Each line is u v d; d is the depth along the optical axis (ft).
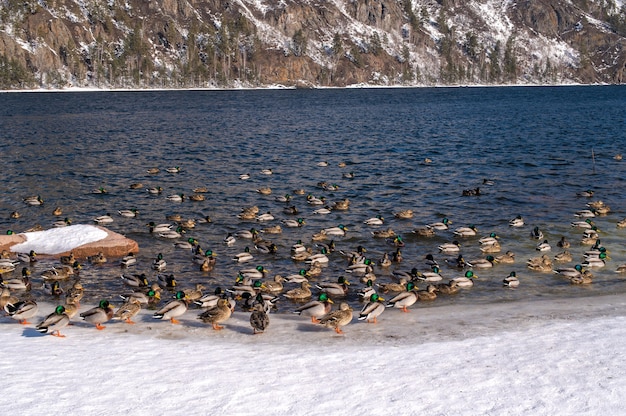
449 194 160.97
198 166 211.00
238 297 85.66
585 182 172.96
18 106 523.70
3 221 136.98
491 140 280.51
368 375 53.47
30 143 269.85
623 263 99.96
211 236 122.62
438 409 46.44
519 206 145.48
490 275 95.55
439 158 225.15
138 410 46.21
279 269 101.04
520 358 57.00
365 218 136.67
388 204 150.61
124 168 206.69
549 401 47.50
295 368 55.52
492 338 64.13
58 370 54.49
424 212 141.69
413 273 94.38
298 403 47.65
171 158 229.66
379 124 372.58
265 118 417.69
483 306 79.25
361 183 178.19
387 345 63.31
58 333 66.95
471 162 214.07
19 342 63.77
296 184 177.68
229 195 162.40
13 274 97.35
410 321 72.74
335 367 55.72
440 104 589.32
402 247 113.80
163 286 90.94
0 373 53.36
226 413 45.88
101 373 53.83
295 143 274.57
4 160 220.84
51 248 107.65
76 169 203.92
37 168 204.95
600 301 79.71
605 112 462.19
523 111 486.38
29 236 111.96
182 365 56.24
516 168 199.62
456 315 74.84
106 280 94.68
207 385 51.21
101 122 379.55
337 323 67.56
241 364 56.70
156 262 99.66
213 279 95.91
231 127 351.25
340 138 294.66
